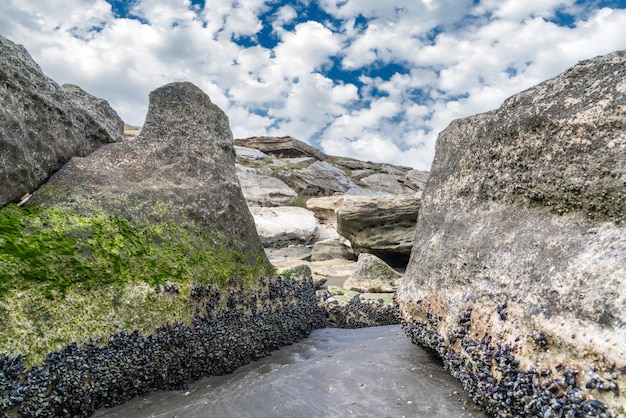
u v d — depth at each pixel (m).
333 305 8.79
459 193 4.75
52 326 3.85
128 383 4.33
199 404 4.09
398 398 3.92
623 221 2.75
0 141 4.31
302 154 56.47
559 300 2.81
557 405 2.54
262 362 5.75
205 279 5.45
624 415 2.21
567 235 3.08
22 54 4.98
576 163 3.13
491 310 3.47
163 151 6.33
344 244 21.06
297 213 27.73
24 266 3.90
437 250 4.70
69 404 3.79
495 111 4.41
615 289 2.47
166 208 5.57
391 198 17.92
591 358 2.45
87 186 5.12
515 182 3.80
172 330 4.76
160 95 6.82
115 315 4.34
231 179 6.95
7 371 3.42
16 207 4.41
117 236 4.79
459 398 3.82
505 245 3.64
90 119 6.02
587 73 3.37
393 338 6.38
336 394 4.12
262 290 6.50
